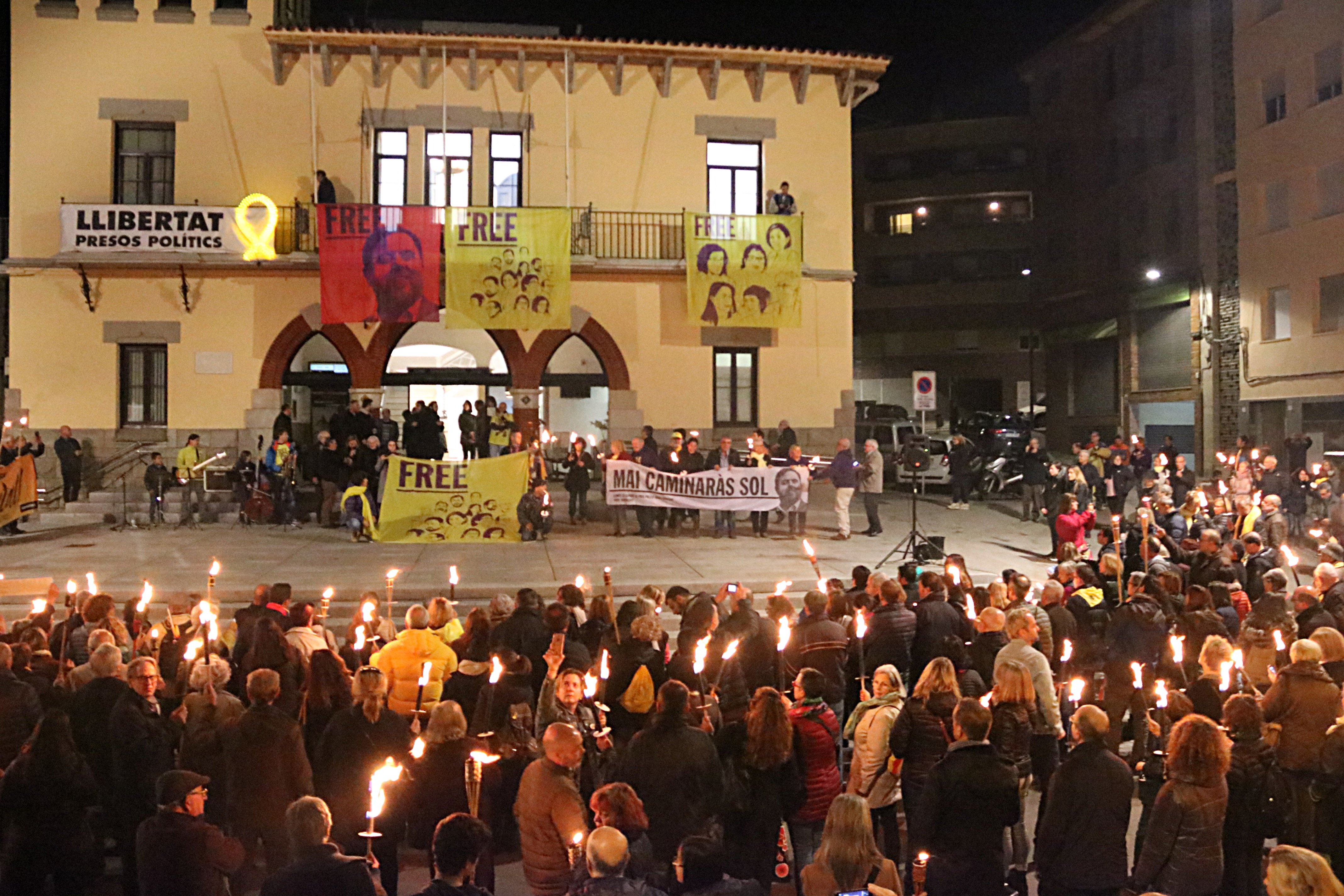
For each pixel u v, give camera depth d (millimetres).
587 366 30531
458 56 24500
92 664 6934
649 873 5730
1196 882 5531
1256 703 6277
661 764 5836
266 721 6188
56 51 23672
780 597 8188
